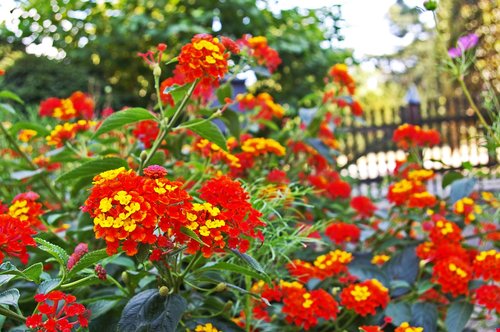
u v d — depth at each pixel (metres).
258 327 0.49
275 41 1.84
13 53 1.95
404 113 1.92
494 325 0.64
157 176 0.31
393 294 0.54
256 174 0.60
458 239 0.54
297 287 0.46
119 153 0.60
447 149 1.86
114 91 2.00
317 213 0.71
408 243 0.62
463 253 0.53
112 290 0.44
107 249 0.29
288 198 0.50
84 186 0.49
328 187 0.76
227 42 0.46
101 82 2.02
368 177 1.84
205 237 0.31
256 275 0.35
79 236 0.49
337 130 0.86
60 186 0.67
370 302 0.46
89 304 0.39
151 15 1.97
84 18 2.05
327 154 0.71
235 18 1.84
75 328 0.38
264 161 0.62
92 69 2.07
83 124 0.57
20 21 1.93
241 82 0.85
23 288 0.46
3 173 0.68
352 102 0.77
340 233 0.59
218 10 1.83
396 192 0.62
